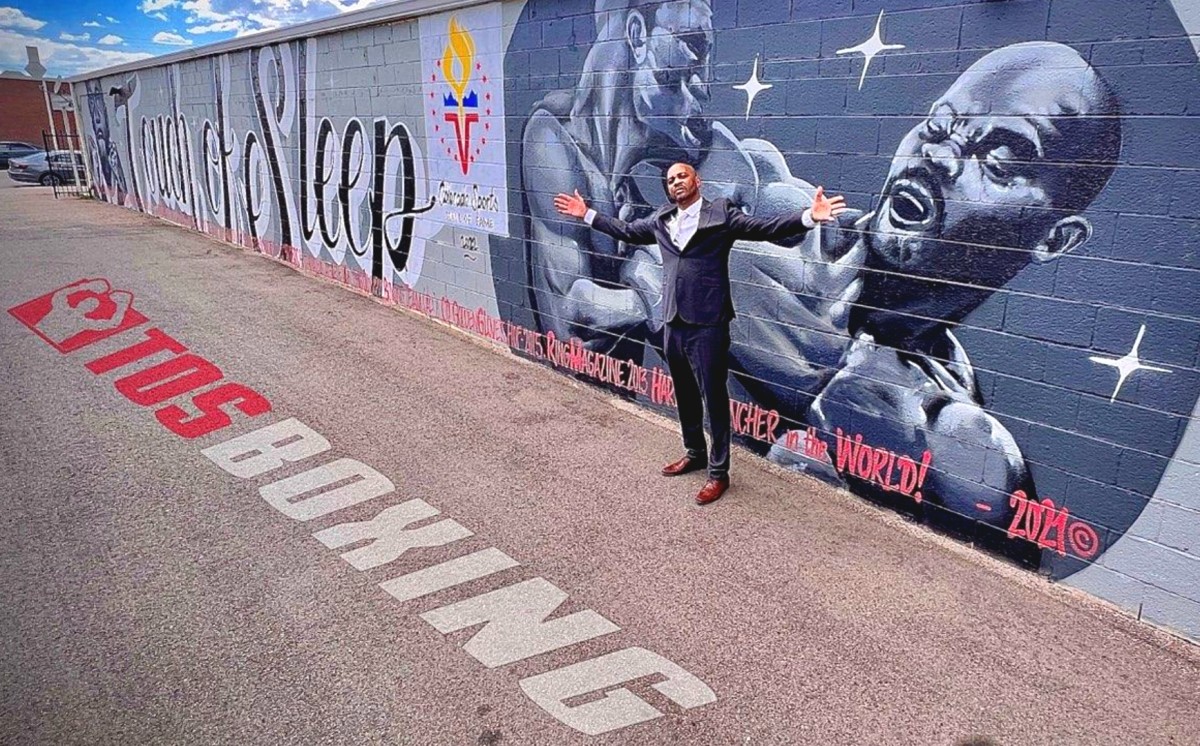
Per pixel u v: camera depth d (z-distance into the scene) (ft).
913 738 9.17
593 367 20.53
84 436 17.51
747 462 16.48
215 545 13.29
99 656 10.53
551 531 13.73
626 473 15.97
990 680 10.16
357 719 9.43
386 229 27.96
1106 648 10.84
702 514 14.35
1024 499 12.41
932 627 11.21
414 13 23.48
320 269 32.89
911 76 12.66
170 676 10.17
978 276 12.38
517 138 21.20
